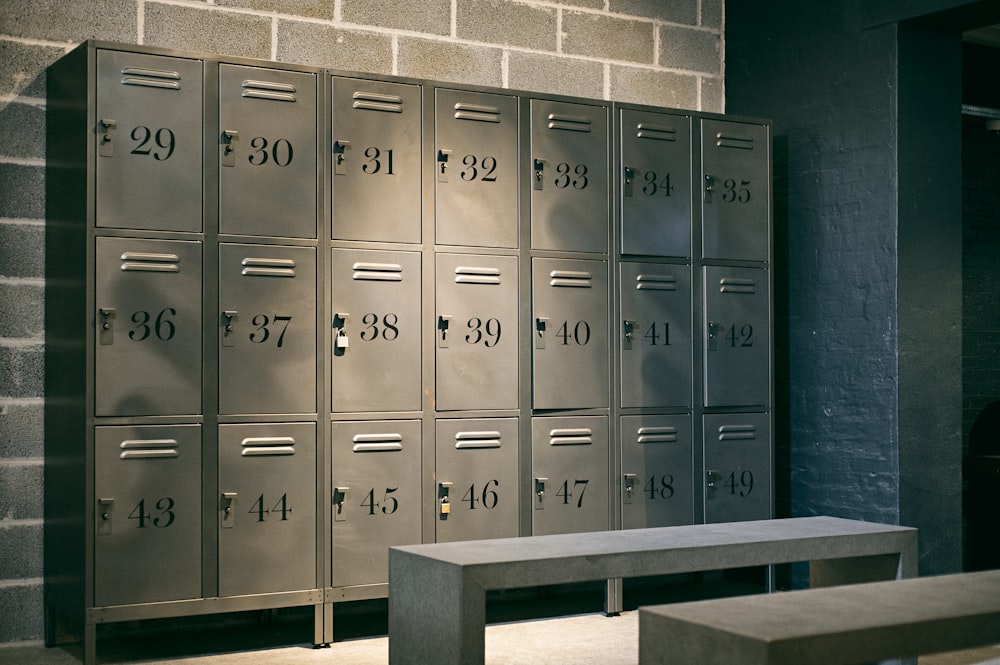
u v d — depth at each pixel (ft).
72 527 13.08
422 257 14.53
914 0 15.42
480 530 14.83
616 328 15.80
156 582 12.96
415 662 10.02
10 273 13.99
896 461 15.56
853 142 16.38
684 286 16.31
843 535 11.48
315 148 13.91
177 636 14.38
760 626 6.89
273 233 13.65
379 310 14.25
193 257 13.20
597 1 17.81
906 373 15.66
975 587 8.32
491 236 14.98
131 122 12.90
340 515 13.97
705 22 18.79
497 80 16.96
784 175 17.60
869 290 16.06
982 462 19.33
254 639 14.24
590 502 15.56
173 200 13.10
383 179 14.30
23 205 14.07
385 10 16.12
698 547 10.67
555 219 15.43
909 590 8.19
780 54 17.76
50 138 14.08
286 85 13.75
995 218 20.77
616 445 15.76
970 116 20.07
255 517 13.50
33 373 14.11
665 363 16.14
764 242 16.96
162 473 13.00
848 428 16.34
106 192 12.74
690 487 16.28
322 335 13.92
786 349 17.48
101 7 14.42
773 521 12.50
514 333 15.11
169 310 13.05
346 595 13.98
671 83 18.45
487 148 14.99
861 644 6.89
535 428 15.23
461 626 9.40
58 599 13.61
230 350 13.38
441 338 14.62
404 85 14.47
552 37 17.40
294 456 13.73
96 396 12.67
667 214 16.21
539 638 14.33
